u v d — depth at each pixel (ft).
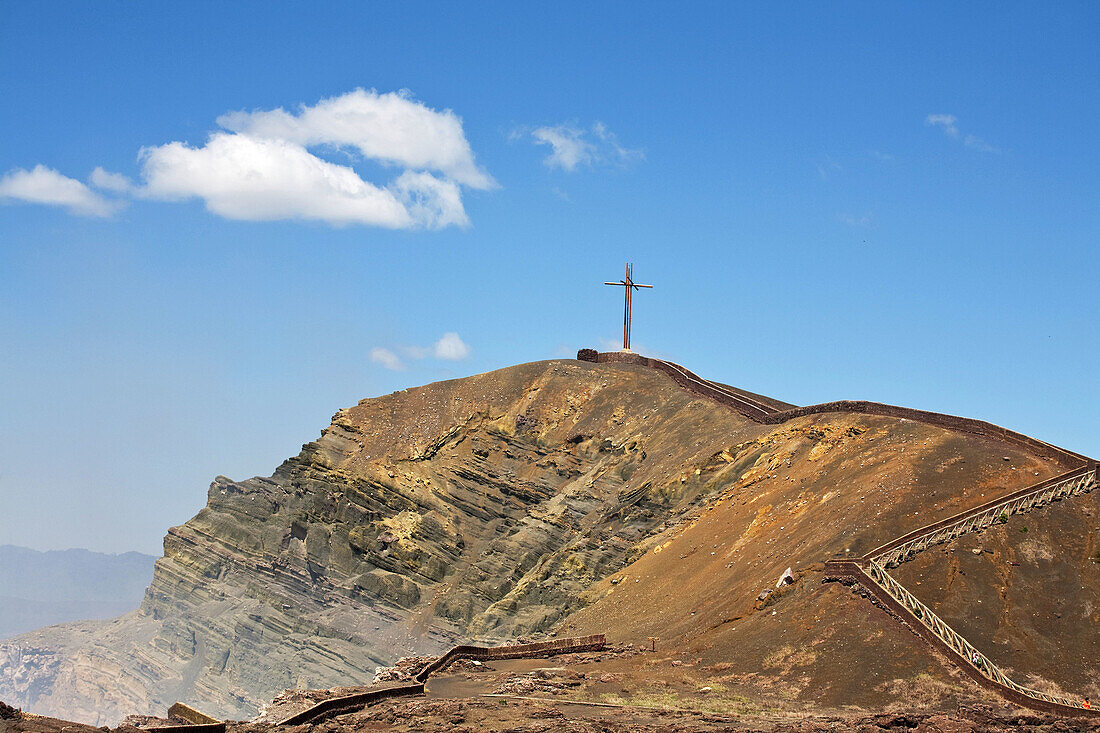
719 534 354.95
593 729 209.67
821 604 268.41
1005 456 305.53
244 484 582.76
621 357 561.43
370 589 484.33
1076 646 239.71
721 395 467.93
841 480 333.42
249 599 529.86
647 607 335.88
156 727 187.83
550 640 313.32
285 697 244.83
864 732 204.23
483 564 460.96
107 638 589.32
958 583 258.57
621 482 460.55
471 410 544.62
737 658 262.47
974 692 228.22
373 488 517.96
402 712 223.30
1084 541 264.52
